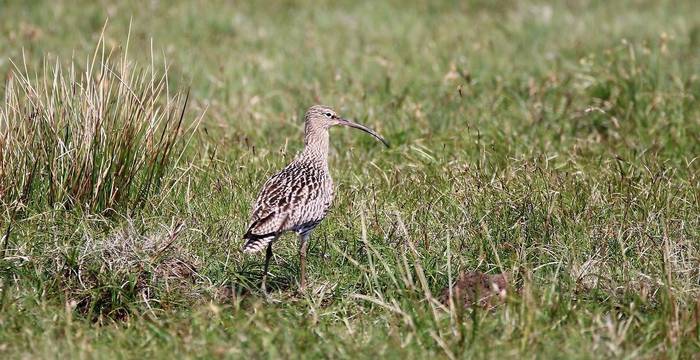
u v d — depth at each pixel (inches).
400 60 847.7
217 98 745.6
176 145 555.2
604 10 1066.1
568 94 695.1
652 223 491.5
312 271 472.1
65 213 488.7
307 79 794.8
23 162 502.9
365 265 466.6
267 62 842.2
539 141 639.1
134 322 418.3
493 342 383.2
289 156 597.0
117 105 514.3
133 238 462.0
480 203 517.3
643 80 714.8
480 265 470.0
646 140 639.8
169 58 831.1
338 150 633.0
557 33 951.0
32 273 442.3
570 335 391.2
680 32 933.2
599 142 648.4
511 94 730.2
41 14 959.0
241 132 649.0
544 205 512.7
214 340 391.9
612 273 451.2
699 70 776.3
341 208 526.3
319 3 1101.7
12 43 860.6
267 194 454.6
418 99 734.5
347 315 434.6
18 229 478.0
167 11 1003.9
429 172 579.2
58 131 509.4
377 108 706.2
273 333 390.9
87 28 932.6
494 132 643.5
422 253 472.1
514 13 1053.8
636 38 899.4
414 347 382.6
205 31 954.7
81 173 503.2
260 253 485.1
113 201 506.6
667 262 429.7
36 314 412.8
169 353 381.7
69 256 452.4
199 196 531.5
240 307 429.1
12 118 514.3
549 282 436.5
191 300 442.0
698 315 399.2
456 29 983.0
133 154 512.7
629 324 395.2
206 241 481.4
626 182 547.5
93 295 434.3
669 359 378.3
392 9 1080.2
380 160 612.4
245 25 984.9
